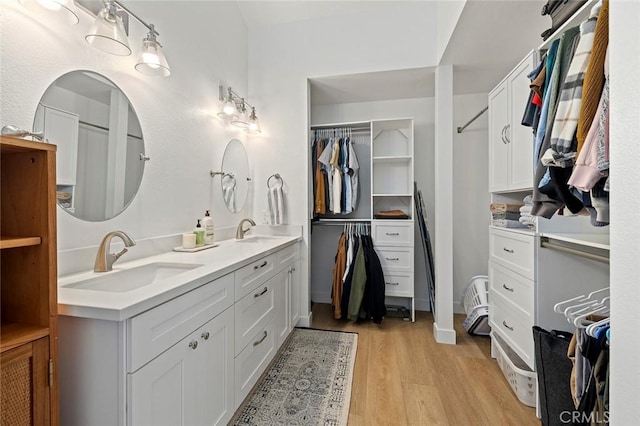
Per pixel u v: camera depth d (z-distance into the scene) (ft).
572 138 2.99
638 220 1.70
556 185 3.42
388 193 10.40
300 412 4.98
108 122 4.52
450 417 4.90
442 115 7.79
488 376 6.10
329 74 8.47
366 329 8.53
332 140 9.66
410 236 9.08
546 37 4.59
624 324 1.79
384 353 7.07
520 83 5.33
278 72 8.86
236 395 4.70
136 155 5.05
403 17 8.02
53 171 2.59
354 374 6.17
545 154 3.29
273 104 8.90
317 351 7.12
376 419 4.84
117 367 2.77
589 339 3.20
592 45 2.80
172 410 3.31
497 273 6.28
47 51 3.65
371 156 9.31
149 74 4.98
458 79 8.61
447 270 7.77
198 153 6.73
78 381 2.88
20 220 2.60
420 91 9.60
